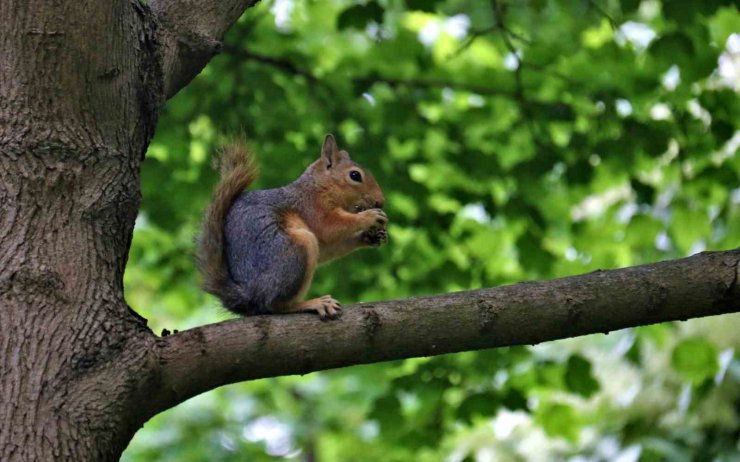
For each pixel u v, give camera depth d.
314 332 6.18
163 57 7.06
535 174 13.02
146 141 6.79
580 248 13.65
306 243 7.53
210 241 7.64
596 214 16.73
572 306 6.40
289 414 19.03
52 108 6.25
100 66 6.37
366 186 9.20
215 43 7.46
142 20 6.96
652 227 13.06
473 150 13.14
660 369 14.23
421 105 14.00
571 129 13.20
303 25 15.73
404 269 13.59
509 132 13.52
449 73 13.91
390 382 12.11
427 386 12.06
